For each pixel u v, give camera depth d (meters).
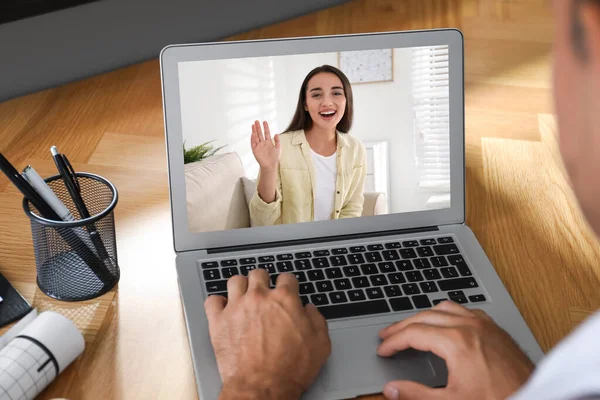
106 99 1.05
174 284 0.75
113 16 1.08
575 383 0.20
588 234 0.83
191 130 0.75
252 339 0.61
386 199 0.80
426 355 0.64
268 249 0.77
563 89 0.22
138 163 0.94
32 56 1.03
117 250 0.79
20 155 0.93
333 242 0.78
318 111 0.76
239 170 0.76
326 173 0.78
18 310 0.69
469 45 1.18
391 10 1.25
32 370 0.60
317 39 0.76
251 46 0.75
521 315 0.70
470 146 0.98
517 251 0.80
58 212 0.71
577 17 0.21
